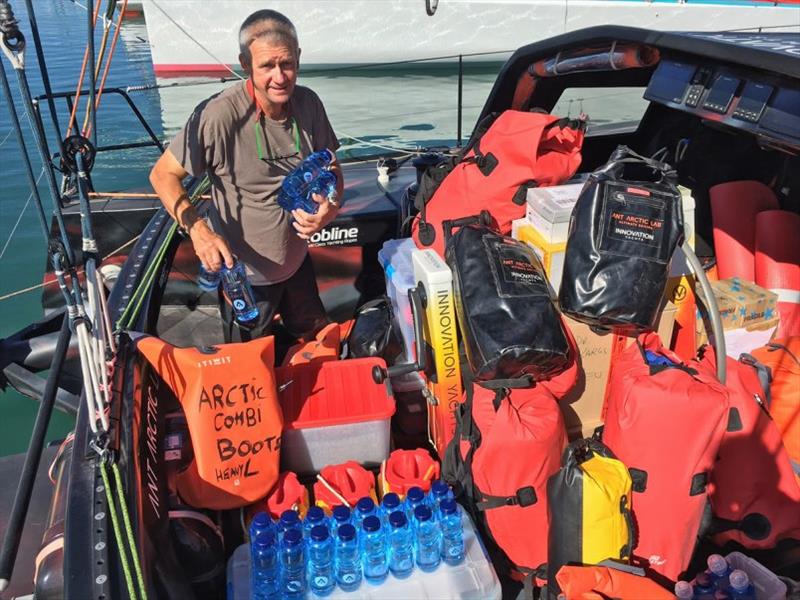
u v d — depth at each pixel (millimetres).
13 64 1639
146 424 2021
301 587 1848
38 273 6117
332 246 3611
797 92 1952
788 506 2178
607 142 3842
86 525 1619
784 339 2654
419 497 1992
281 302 2881
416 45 13633
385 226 3654
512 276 2156
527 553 2121
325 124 2576
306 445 2312
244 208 2488
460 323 2195
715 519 2221
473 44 13680
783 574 2174
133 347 2137
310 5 13258
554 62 2889
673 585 2049
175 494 2104
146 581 1583
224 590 2045
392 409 2324
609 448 2086
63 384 3697
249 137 2371
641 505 2016
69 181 4223
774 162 3232
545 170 2479
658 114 3719
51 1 27062
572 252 2139
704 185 3340
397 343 2809
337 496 2131
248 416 2094
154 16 13281
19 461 2805
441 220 2639
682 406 1920
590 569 1854
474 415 2127
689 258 2207
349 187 4066
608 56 2656
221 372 2074
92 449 1778
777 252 2834
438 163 3441
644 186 2164
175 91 12703
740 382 2227
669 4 12984
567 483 1916
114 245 4199
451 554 1945
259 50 2178
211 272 2588
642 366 2070
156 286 2713
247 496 2102
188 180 3584
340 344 2994
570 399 2408
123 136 10234
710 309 2195
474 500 2123
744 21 13180
